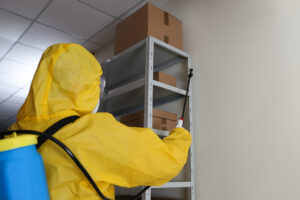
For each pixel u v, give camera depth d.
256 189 1.28
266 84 1.36
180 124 0.94
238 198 1.35
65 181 0.57
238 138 1.43
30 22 2.54
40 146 0.60
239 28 1.58
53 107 0.61
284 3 1.38
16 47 3.08
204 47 1.78
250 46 1.49
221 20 1.71
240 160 1.39
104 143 0.58
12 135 0.57
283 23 1.36
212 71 1.68
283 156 1.21
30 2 2.22
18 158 0.49
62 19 2.47
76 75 0.63
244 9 1.58
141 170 0.61
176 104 1.87
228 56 1.60
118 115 2.29
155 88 1.67
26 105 0.66
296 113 1.20
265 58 1.40
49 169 0.58
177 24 1.84
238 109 1.47
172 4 2.17
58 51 0.67
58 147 0.59
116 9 2.30
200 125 1.66
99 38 2.84
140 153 0.61
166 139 0.80
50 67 0.64
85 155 0.57
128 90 1.64
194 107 1.74
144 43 1.59
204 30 1.82
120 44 1.84
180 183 1.50
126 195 1.62
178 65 1.93
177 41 1.80
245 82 1.47
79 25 2.57
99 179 0.58
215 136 1.55
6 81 4.28
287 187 1.17
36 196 0.49
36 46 3.04
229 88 1.55
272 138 1.27
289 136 1.21
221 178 1.46
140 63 1.86
